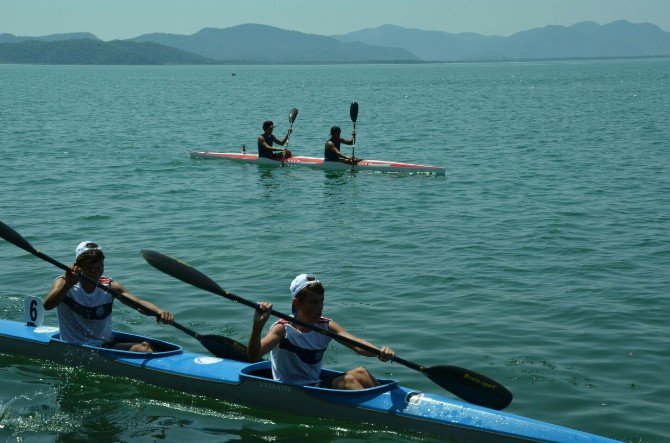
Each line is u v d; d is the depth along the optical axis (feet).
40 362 26.14
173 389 23.98
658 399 23.47
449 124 134.51
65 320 25.64
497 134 113.29
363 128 128.47
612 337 28.63
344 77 558.97
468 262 39.27
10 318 30.14
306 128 129.18
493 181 66.44
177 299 33.12
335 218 50.47
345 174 70.33
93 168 74.38
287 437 21.07
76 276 24.88
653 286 34.88
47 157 83.25
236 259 39.81
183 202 56.13
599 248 42.04
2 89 312.71
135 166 76.02
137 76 622.13
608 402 23.27
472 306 32.35
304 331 22.09
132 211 52.49
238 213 52.08
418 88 328.08
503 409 22.81
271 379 22.59
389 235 45.47
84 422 21.81
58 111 169.48
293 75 651.25
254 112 171.63
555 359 26.61
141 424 21.75
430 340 28.45
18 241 25.12
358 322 30.40
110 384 24.41
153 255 24.23
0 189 61.16
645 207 53.47
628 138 102.58
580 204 54.90
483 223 48.78
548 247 42.37
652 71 589.73
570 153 87.20
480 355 26.94
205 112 171.12
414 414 21.18
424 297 33.58
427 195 59.36
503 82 394.11
